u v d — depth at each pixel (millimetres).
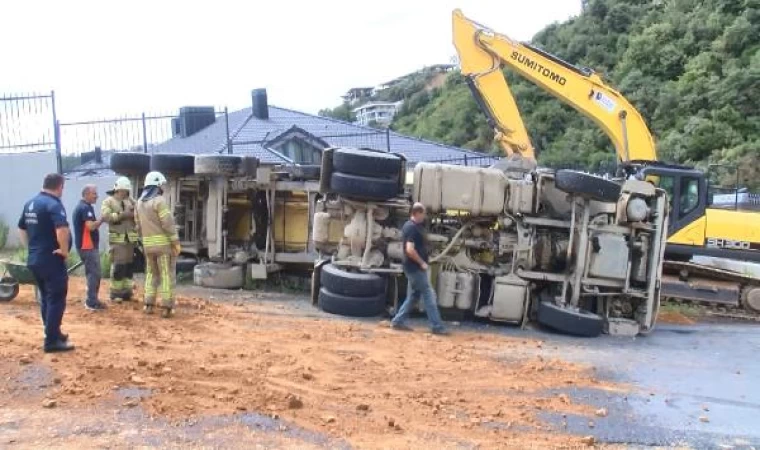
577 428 6660
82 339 8477
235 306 12062
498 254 12422
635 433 6598
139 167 15000
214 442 5664
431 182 12070
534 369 8781
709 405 7688
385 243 12289
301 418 6348
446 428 6402
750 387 8609
